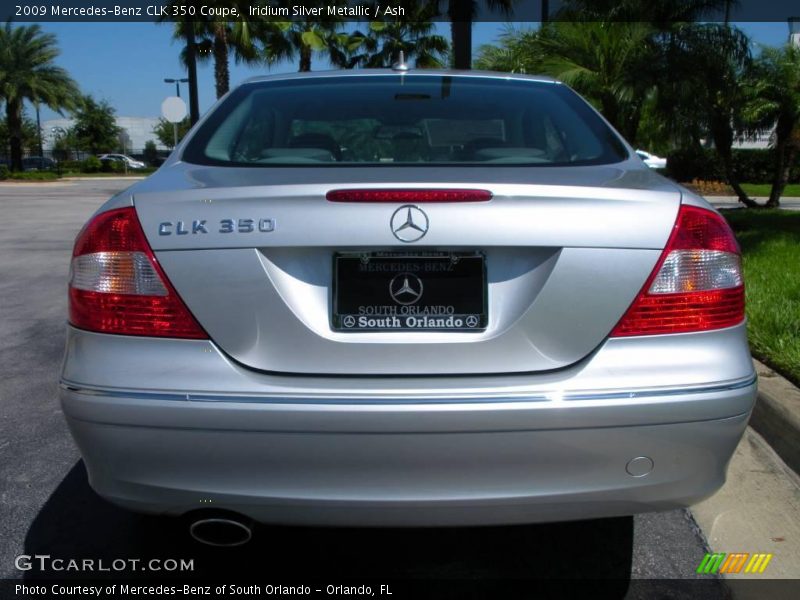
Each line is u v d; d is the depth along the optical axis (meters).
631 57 11.85
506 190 1.98
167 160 2.57
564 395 1.94
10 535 2.80
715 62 11.55
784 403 3.42
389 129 2.70
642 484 2.02
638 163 2.50
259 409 1.93
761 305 4.88
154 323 2.00
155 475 2.01
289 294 1.99
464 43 13.80
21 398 4.22
